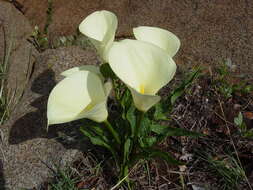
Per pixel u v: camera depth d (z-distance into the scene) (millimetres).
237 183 592
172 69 398
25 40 852
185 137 669
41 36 926
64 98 429
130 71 421
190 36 904
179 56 862
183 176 618
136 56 417
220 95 744
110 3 1033
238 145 654
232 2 961
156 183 610
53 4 1044
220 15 937
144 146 551
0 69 748
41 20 1009
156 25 951
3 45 805
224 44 869
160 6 996
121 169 568
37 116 686
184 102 731
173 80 766
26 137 667
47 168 630
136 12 997
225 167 600
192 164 630
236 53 845
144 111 430
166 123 685
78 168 636
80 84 446
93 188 608
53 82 733
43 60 782
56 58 773
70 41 913
